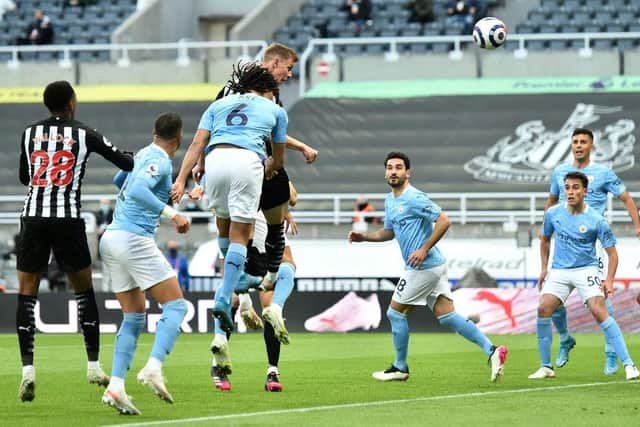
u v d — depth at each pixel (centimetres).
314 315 5519
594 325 5319
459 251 6188
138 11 9344
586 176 3155
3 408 2466
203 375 3284
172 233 7250
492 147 7888
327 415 2306
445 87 8238
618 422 2202
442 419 2244
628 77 8181
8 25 9700
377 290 5506
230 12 10306
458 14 9225
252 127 2511
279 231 2742
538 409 2409
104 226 6500
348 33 9162
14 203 8062
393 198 3109
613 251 3117
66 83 2536
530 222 7306
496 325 5434
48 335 5338
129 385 2962
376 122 8044
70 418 2283
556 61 8338
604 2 9194
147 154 2423
